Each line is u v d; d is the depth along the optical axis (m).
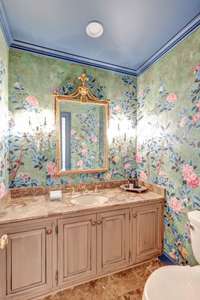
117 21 1.51
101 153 2.18
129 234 1.74
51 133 1.93
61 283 1.47
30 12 1.41
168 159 1.85
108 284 1.57
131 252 1.75
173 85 1.79
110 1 1.32
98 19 1.49
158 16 1.46
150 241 1.85
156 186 2.01
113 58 2.06
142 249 1.81
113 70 2.25
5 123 1.63
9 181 1.75
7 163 1.71
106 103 2.19
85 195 1.94
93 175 2.15
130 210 1.74
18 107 1.79
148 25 1.56
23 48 1.80
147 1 1.32
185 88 1.65
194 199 1.55
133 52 1.95
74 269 1.52
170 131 1.83
